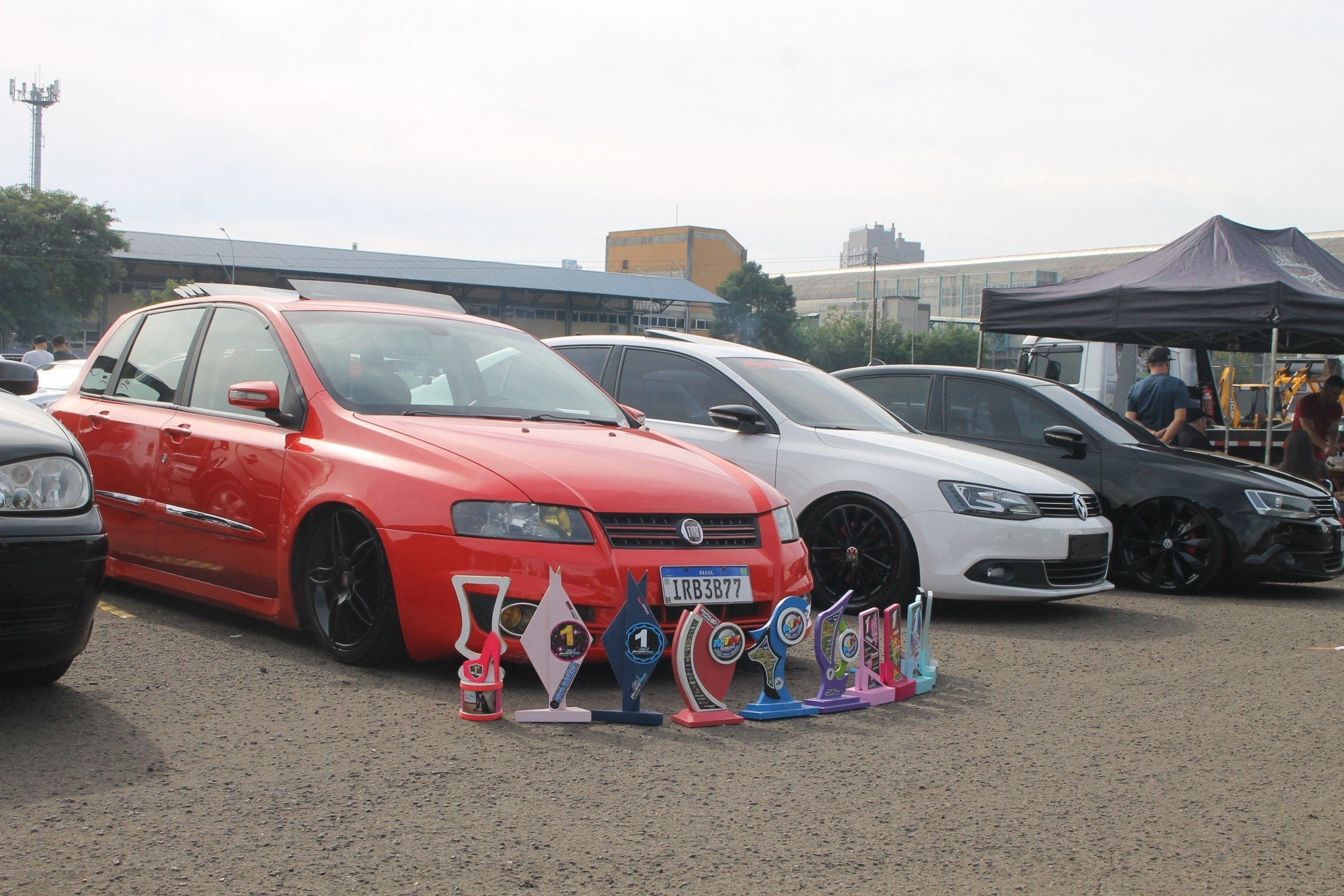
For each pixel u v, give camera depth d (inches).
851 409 280.4
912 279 4291.3
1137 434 331.6
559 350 302.2
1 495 137.3
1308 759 149.9
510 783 128.1
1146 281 427.2
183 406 212.4
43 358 648.4
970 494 244.5
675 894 101.5
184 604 219.1
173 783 123.5
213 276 2918.3
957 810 125.9
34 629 139.5
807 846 113.8
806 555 189.5
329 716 150.3
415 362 203.9
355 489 173.2
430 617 163.6
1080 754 149.0
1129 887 107.3
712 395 274.7
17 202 2415.1
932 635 229.5
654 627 156.8
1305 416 441.1
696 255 5280.5
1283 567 300.7
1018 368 692.1
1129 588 316.2
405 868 104.4
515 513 162.7
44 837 107.7
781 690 163.8
